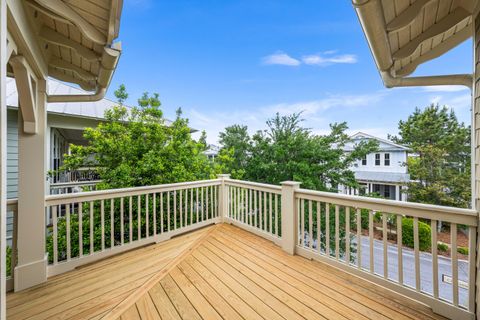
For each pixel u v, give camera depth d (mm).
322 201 2742
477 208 1730
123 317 1865
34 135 2311
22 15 1562
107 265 2766
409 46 2266
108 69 2352
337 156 7137
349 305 2018
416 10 1693
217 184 4473
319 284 2348
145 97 5945
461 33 2420
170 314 1899
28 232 2285
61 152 8789
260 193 3734
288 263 2811
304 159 7211
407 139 9109
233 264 2789
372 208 2279
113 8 1591
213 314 1902
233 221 4328
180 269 2664
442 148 7293
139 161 5230
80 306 1996
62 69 2887
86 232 4660
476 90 1762
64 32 2109
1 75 1116
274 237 3439
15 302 2047
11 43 1578
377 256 6492
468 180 6473
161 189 3557
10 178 4996
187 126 6297
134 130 5543
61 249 4430
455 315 1812
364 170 11891
